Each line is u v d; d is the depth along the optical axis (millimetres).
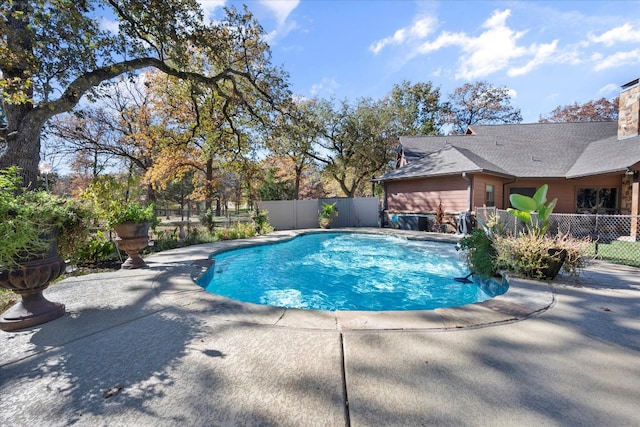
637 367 2195
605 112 25828
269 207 15359
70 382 2064
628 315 3238
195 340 2701
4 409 1797
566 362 2270
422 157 16469
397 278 6801
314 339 2695
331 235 13117
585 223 11328
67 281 4859
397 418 1670
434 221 13219
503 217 8891
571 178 12586
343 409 1749
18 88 5883
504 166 13844
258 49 11773
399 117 25031
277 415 1706
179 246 9312
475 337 2713
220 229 11539
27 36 5766
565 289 4211
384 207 16859
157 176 16203
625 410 1729
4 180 2812
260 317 3262
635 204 9875
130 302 3801
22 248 2902
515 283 4512
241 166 17453
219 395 1896
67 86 6891
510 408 1749
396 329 2898
